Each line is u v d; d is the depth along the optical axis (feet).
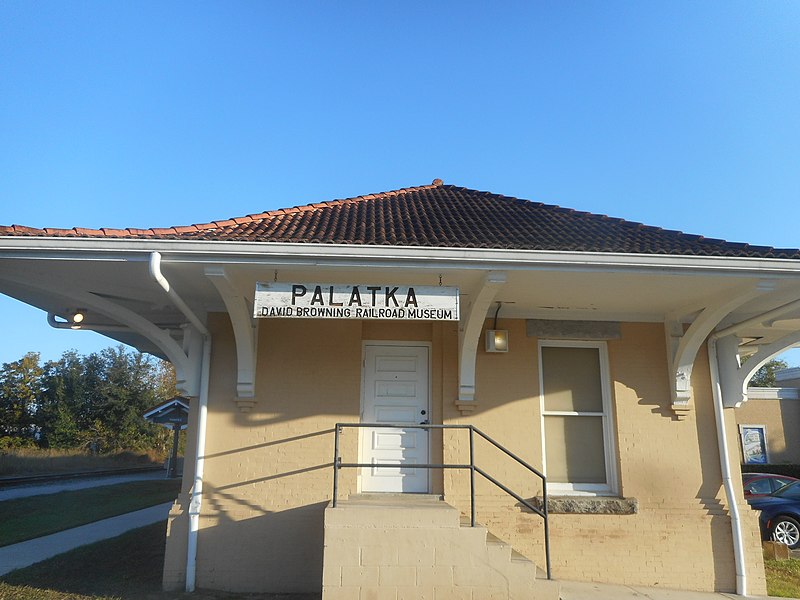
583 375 28.32
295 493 25.18
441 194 38.04
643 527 25.91
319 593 23.89
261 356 26.30
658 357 27.86
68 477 99.55
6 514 50.39
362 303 20.51
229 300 22.57
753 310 26.81
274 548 24.50
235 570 24.18
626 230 26.61
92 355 163.43
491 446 26.40
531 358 27.35
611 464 27.22
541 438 26.73
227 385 25.96
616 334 27.89
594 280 22.40
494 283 21.33
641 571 25.50
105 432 154.81
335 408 26.05
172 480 94.17
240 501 24.94
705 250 21.85
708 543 25.95
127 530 41.50
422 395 27.27
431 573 19.27
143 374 168.55
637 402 27.35
